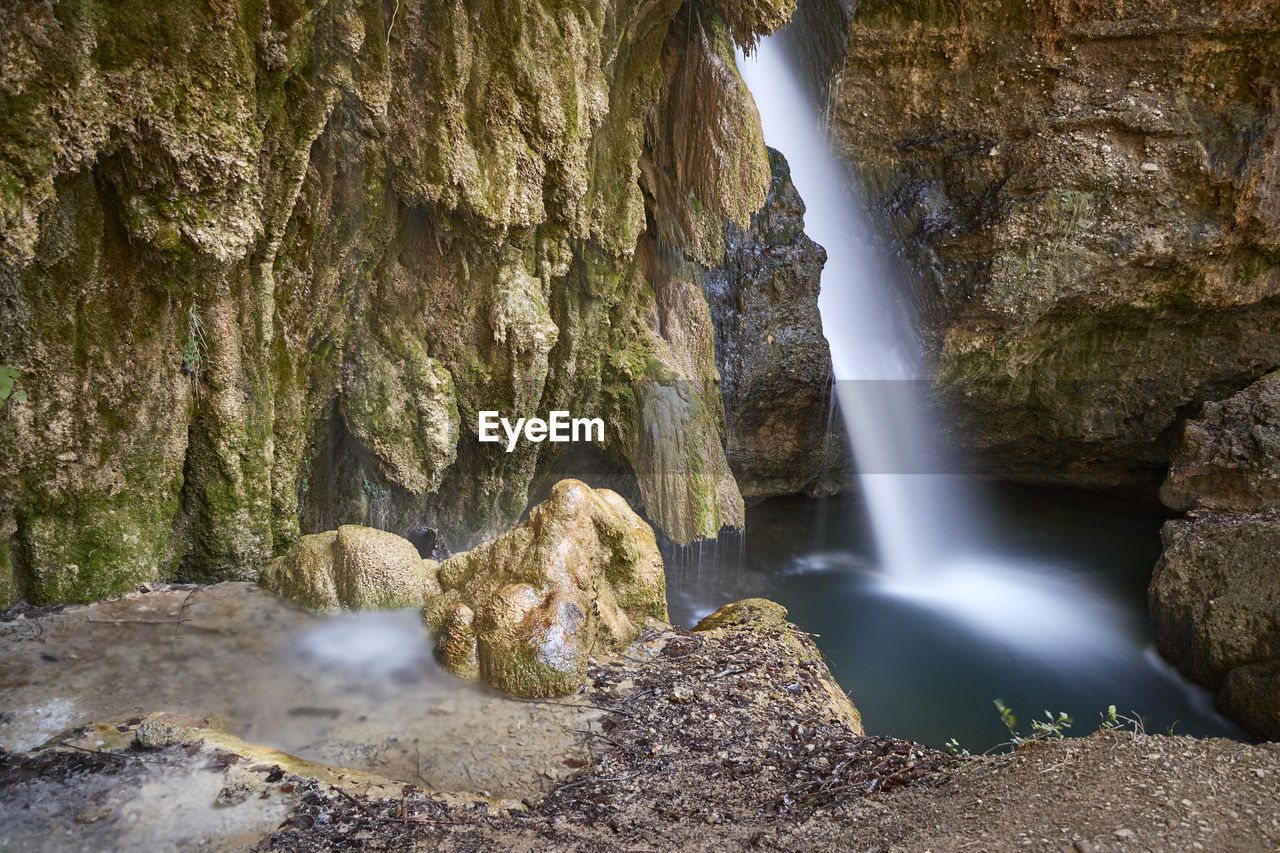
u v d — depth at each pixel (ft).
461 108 22.97
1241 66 41.57
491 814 12.78
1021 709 33.30
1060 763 12.62
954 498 59.52
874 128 47.44
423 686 16.98
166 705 14.80
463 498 29.89
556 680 17.11
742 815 13.43
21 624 16.80
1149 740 12.85
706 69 31.42
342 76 18.98
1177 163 42.91
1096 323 49.49
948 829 11.03
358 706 15.93
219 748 12.98
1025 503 58.75
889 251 48.37
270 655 17.30
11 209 13.67
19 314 15.58
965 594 44.75
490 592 18.37
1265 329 48.03
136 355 17.63
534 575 18.35
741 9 28.66
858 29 44.68
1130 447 53.47
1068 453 55.67
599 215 29.78
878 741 17.83
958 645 38.45
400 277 25.32
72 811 11.02
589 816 13.17
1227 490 42.88
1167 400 50.93
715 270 42.47
